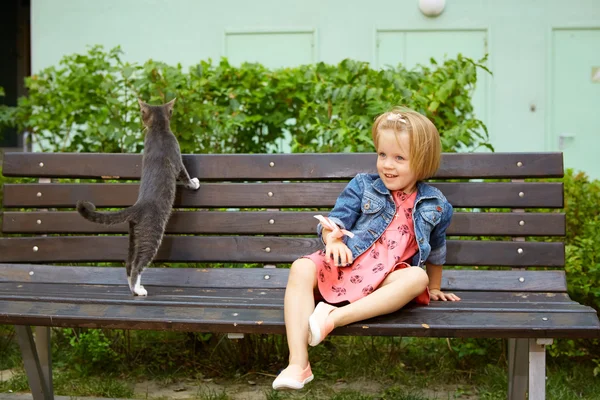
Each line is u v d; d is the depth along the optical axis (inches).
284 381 103.0
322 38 298.8
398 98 178.1
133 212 127.8
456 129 172.7
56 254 146.0
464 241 139.1
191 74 195.3
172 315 112.9
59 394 154.4
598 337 105.0
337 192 143.3
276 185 144.2
